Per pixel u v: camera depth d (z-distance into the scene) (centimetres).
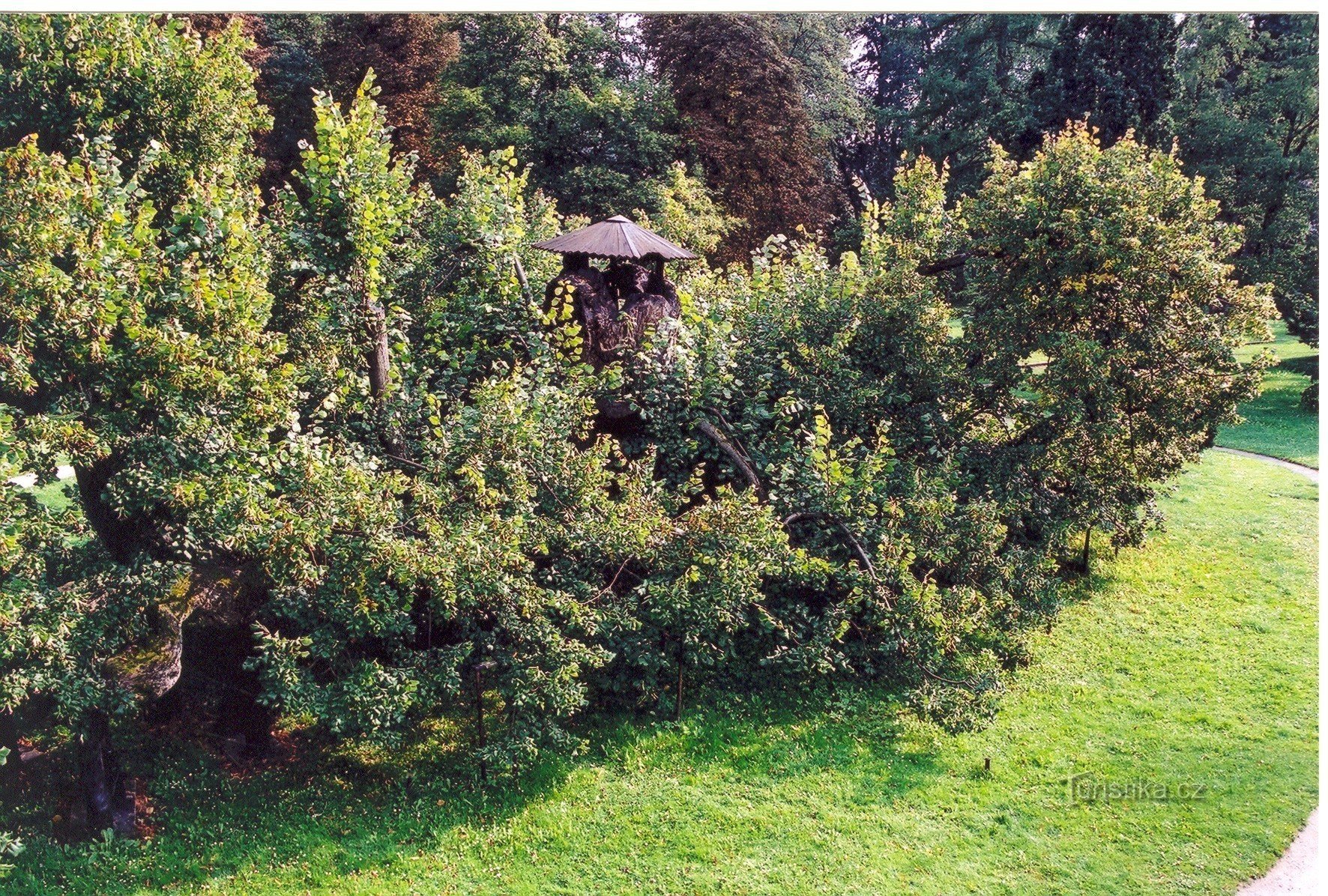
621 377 1342
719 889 934
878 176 5269
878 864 974
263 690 1116
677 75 3897
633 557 1210
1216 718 1270
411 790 1081
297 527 958
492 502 1083
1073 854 998
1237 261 3241
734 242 3806
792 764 1147
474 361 1397
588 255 1416
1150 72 3114
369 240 1209
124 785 1000
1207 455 2603
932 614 1188
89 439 843
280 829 1009
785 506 1342
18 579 873
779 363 1490
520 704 1049
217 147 1264
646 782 1103
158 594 934
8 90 1095
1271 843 1016
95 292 862
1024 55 4538
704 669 1308
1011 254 1512
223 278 991
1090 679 1381
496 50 3681
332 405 1094
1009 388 1565
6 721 1032
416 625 1134
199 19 3538
